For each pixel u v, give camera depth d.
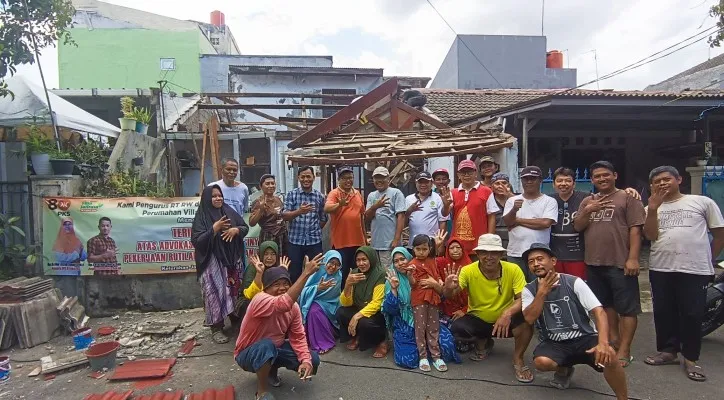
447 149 5.29
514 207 4.38
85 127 8.46
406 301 4.13
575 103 7.02
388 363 4.15
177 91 20.19
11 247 5.49
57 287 5.66
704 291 3.76
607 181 4.01
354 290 4.54
